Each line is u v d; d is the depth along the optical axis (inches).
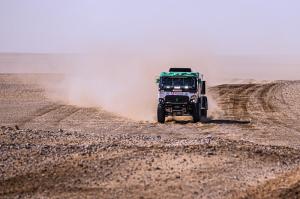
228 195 1202.6
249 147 1728.6
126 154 1574.8
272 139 2418.8
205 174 1368.1
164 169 1408.7
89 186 1268.5
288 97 4670.3
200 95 3181.6
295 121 3216.0
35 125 2903.5
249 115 3538.4
